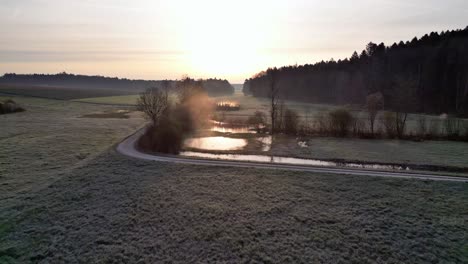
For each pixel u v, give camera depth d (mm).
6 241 10586
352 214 13039
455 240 10992
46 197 14344
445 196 15047
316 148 27891
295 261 9672
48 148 24719
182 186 16141
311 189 15969
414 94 53906
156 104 40250
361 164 22531
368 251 10266
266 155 25250
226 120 47469
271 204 13969
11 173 17969
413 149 27156
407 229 11781
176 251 10148
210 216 12656
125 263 9461
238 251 10195
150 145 26812
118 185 16156
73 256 9773
